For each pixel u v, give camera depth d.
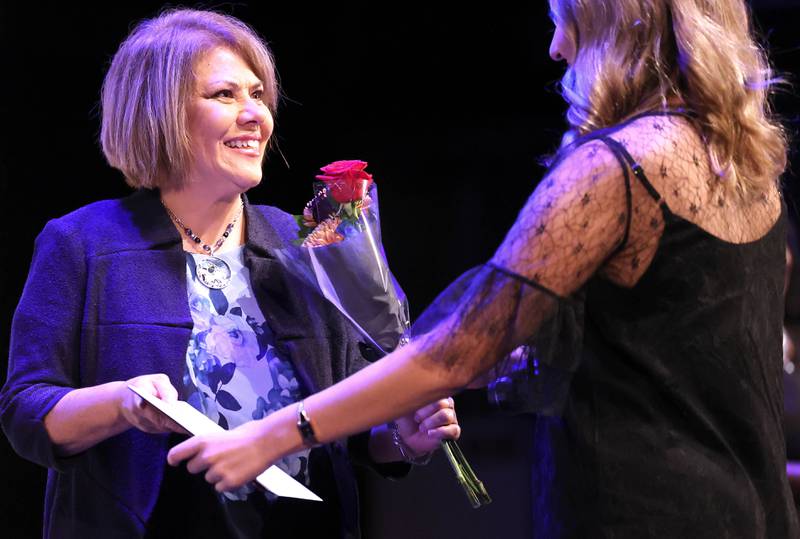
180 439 4.28
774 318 3.63
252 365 4.48
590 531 3.41
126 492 4.23
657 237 3.32
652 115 3.42
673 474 3.36
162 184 4.64
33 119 8.46
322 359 4.60
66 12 8.34
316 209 4.56
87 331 4.29
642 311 3.39
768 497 3.53
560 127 8.97
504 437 8.79
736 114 3.42
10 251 8.50
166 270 4.45
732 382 3.43
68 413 4.07
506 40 8.92
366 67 8.99
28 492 8.61
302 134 9.05
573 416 3.48
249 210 4.83
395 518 8.50
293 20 8.82
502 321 3.30
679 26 3.43
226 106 4.48
